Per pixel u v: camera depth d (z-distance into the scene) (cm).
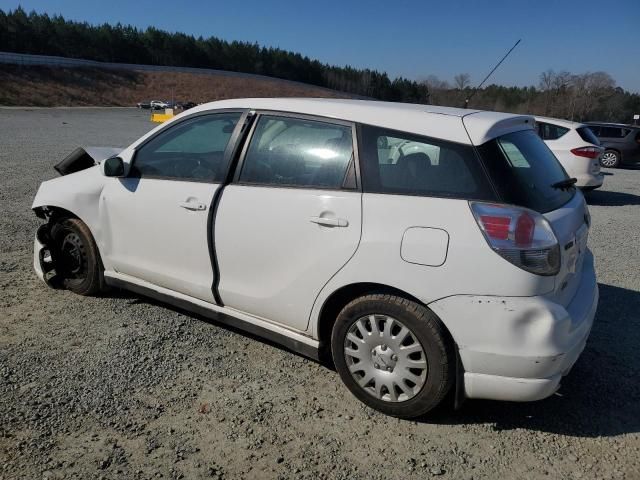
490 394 287
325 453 280
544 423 312
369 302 304
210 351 379
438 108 343
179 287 390
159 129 409
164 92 8612
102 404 311
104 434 286
